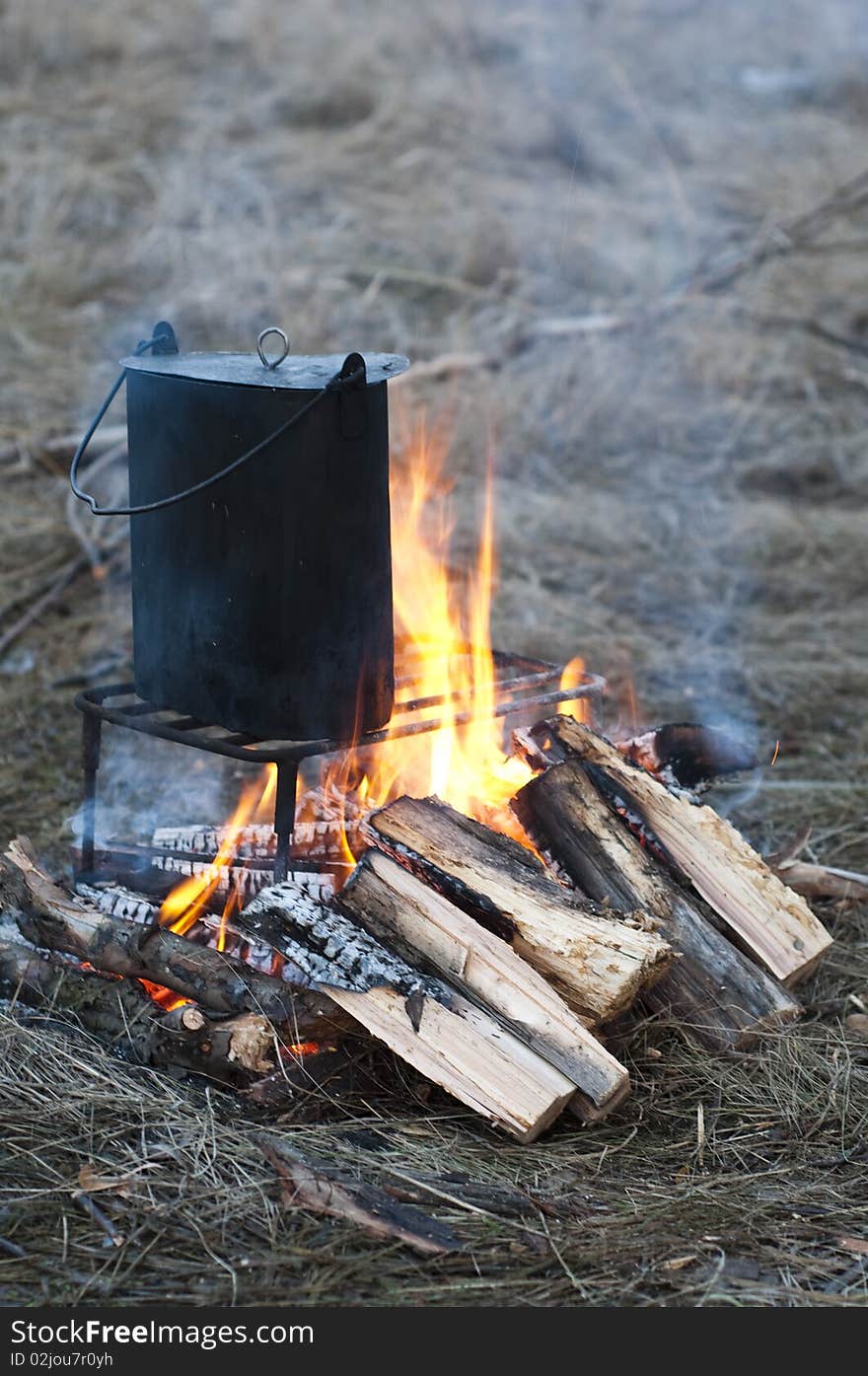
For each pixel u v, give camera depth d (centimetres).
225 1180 232
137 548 270
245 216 800
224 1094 250
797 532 572
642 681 452
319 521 247
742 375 689
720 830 287
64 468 558
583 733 295
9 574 493
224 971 254
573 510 578
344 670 256
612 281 767
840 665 471
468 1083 242
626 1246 222
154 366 257
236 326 687
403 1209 226
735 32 1208
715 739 311
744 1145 252
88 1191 228
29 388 620
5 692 427
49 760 393
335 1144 239
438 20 1082
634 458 632
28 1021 264
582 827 284
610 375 661
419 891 259
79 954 264
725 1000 273
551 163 955
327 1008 252
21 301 702
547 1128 251
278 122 959
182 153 859
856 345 729
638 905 278
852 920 327
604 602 511
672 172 823
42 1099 246
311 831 283
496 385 645
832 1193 239
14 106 887
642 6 1221
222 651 259
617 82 1024
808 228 859
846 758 412
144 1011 259
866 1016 290
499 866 267
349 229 802
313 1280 213
